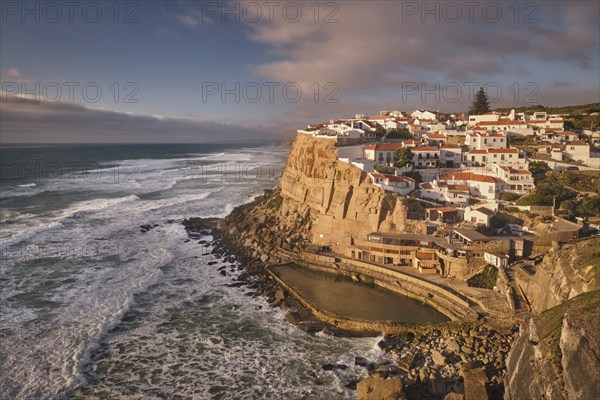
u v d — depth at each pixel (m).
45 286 53.06
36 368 36.38
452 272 52.66
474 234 54.09
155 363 38.28
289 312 47.94
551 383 26.45
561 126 98.44
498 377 34.22
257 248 69.19
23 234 73.38
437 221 60.81
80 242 71.38
